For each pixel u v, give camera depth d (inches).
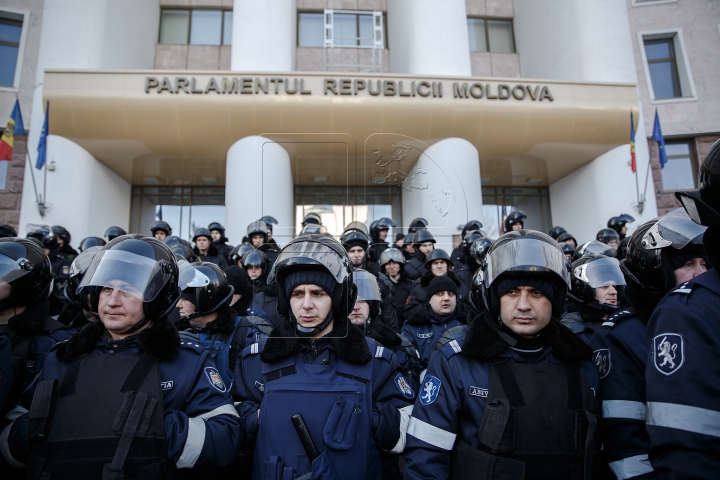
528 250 67.9
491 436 63.2
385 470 80.9
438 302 137.6
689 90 496.7
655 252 71.3
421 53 432.5
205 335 106.7
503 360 68.8
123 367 66.6
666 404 52.5
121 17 436.1
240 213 336.2
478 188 366.9
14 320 86.0
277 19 423.8
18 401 78.4
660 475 52.7
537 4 529.7
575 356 68.9
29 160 357.1
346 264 75.5
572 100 397.4
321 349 74.0
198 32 531.8
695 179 483.2
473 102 380.2
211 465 66.8
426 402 70.4
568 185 475.2
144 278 69.2
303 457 66.2
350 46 506.6
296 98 363.3
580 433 64.0
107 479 59.4
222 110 359.9
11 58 449.4
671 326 55.4
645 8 516.4
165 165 411.8
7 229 196.7
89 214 375.9
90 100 353.4
